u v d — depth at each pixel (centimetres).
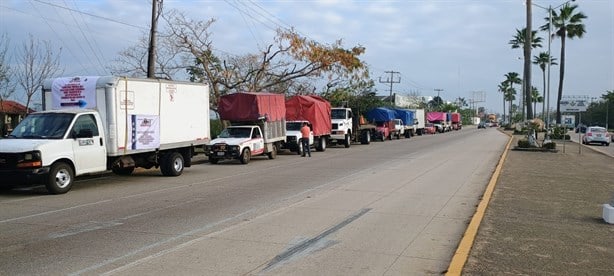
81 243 770
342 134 3391
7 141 1266
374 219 966
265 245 763
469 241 765
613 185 1423
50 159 1251
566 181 1513
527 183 1460
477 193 1308
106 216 988
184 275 614
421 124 6119
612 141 5175
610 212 891
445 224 925
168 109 1662
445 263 675
